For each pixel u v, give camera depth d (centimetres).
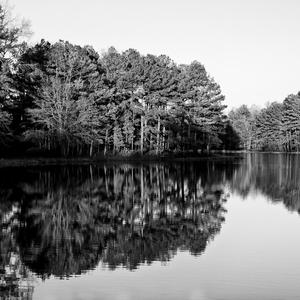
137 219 1877
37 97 5569
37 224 1739
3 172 3812
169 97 7044
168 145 7050
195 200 2442
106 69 6638
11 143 5212
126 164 5447
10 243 1448
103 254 1334
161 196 2572
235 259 1288
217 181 3444
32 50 5759
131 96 6638
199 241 1502
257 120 13688
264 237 1567
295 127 11350
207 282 1089
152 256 1315
